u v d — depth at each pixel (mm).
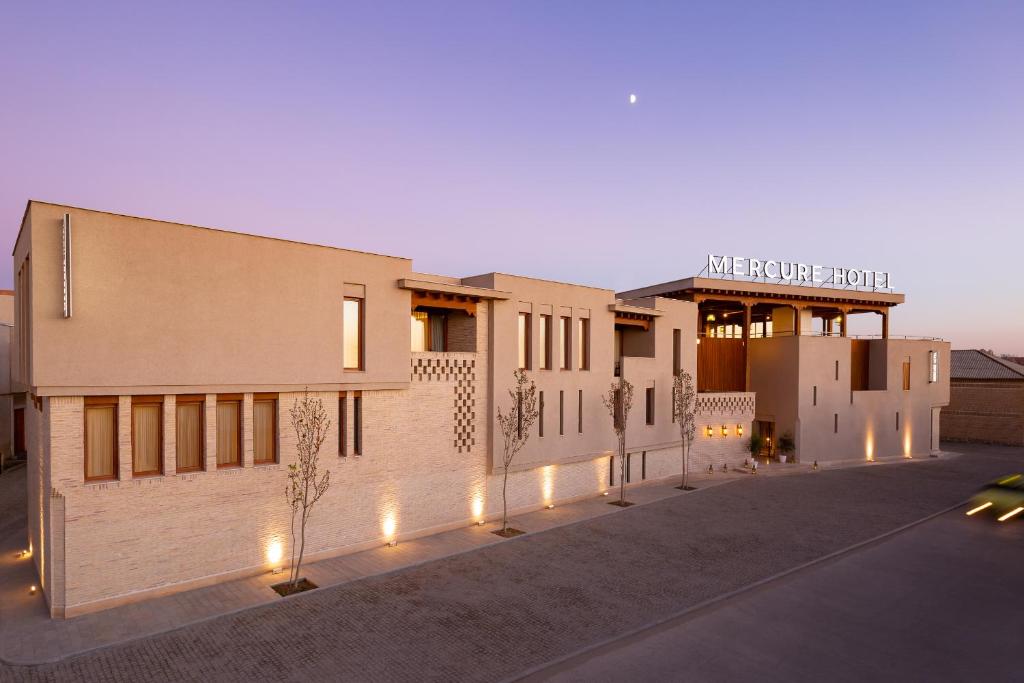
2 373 33250
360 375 19094
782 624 14523
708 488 30906
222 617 14312
